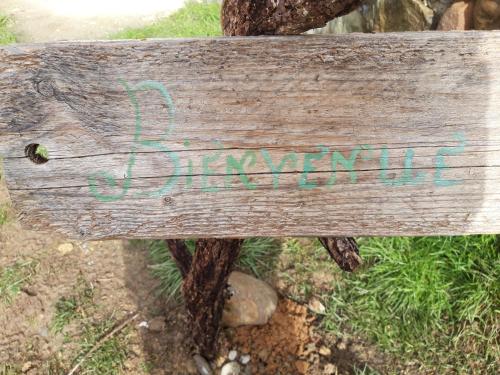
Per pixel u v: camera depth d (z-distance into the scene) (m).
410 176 1.28
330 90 1.20
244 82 1.19
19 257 2.84
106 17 5.79
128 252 2.84
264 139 1.24
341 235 1.35
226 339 2.36
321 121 1.23
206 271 1.94
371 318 2.39
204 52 1.17
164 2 6.12
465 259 2.39
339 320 2.42
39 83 1.17
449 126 1.23
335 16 1.21
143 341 2.39
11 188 1.26
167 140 1.24
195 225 1.33
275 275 2.66
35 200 1.28
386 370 2.22
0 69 1.16
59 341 2.42
